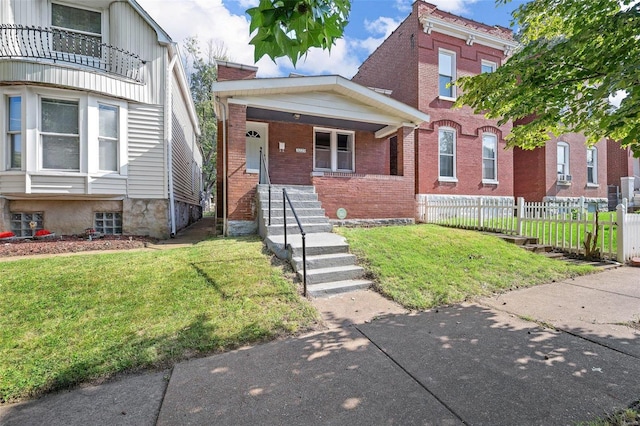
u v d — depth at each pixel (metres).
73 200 8.44
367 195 9.53
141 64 9.12
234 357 2.95
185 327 3.38
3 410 2.26
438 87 12.26
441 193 12.23
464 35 12.56
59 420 2.14
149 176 9.18
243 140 8.30
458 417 2.08
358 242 6.36
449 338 3.30
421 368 2.72
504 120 4.34
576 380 2.48
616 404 2.17
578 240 7.18
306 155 11.54
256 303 3.99
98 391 2.46
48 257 5.81
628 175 17.70
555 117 4.21
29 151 7.51
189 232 10.85
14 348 2.93
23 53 8.03
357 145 12.28
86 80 7.91
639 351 2.95
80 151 7.99
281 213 7.62
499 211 8.67
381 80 14.49
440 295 4.56
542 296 4.65
